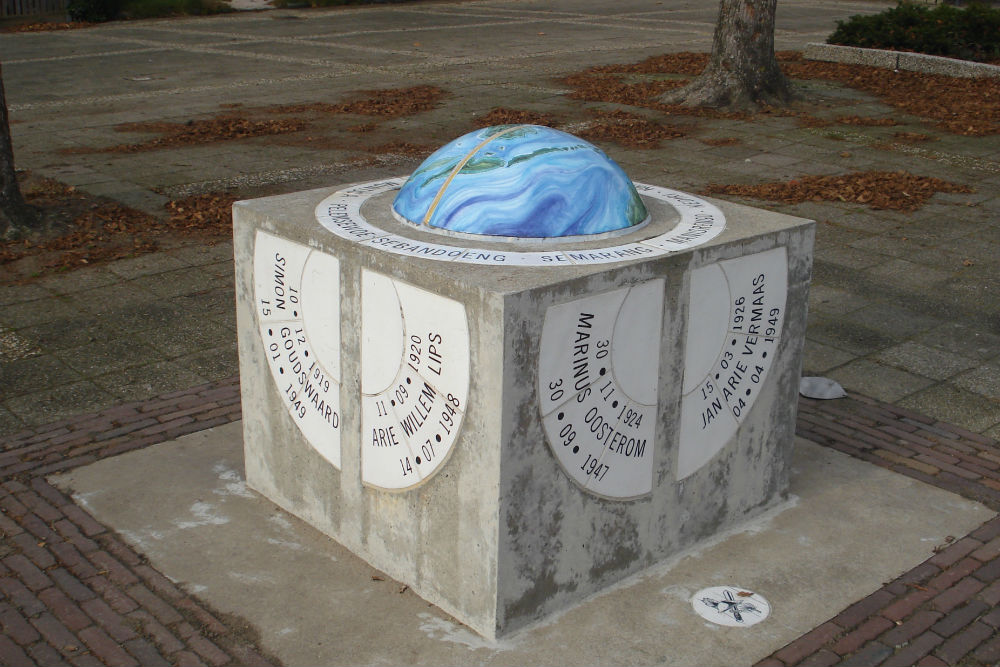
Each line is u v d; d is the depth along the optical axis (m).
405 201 4.69
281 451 5.01
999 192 11.25
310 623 4.21
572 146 4.59
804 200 10.84
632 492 4.43
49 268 8.59
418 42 23.16
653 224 4.72
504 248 4.25
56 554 4.63
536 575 4.16
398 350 4.19
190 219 9.93
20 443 5.67
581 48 22.33
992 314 7.86
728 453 4.80
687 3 32.41
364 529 4.63
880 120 14.80
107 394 6.34
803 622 4.24
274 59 20.59
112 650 3.99
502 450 3.85
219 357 6.92
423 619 4.25
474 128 14.21
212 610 4.28
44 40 23.58
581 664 3.96
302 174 11.65
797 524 5.02
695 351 4.45
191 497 5.18
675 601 4.38
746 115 15.16
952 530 4.96
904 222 10.12
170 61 20.33
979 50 19.34
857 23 20.11
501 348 3.71
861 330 7.52
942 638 4.13
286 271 4.68
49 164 12.00
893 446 5.83
